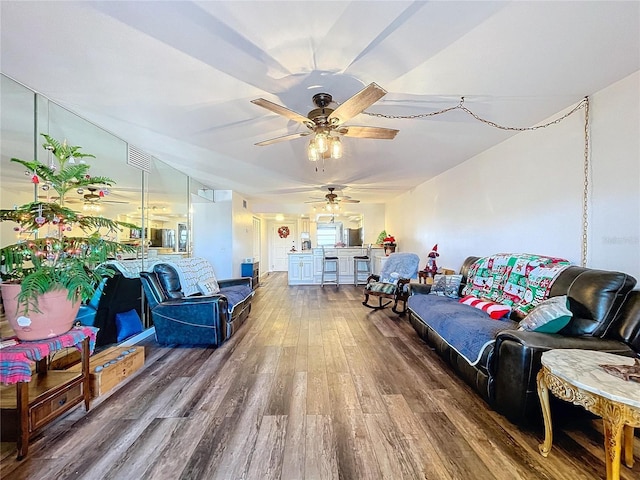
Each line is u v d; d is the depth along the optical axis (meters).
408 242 6.49
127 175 3.61
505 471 1.45
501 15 1.42
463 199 4.15
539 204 2.81
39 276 1.66
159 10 1.38
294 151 3.60
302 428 1.79
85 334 1.93
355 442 1.66
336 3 1.34
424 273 4.39
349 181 5.43
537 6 1.37
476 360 2.07
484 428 1.79
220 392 2.22
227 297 3.64
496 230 3.44
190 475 1.43
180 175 4.89
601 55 1.76
